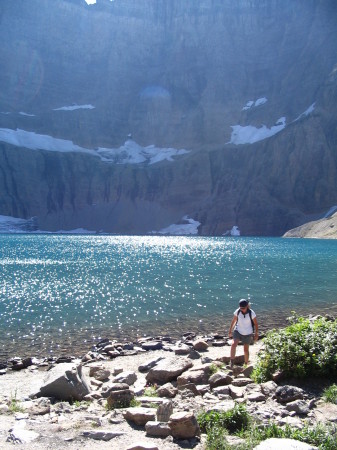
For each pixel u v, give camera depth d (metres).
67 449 6.79
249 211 165.38
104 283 35.56
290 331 11.59
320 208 154.38
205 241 114.75
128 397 9.37
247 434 7.38
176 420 7.33
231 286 34.44
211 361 13.55
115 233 186.88
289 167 164.50
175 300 28.30
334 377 10.45
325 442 6.97
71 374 10.71
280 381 10.47
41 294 30.16
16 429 7.57
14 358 16.08
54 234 172.38
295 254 67.69
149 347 17.09
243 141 197.38
